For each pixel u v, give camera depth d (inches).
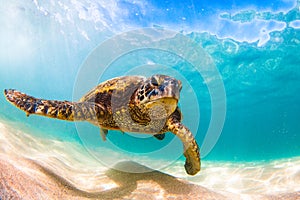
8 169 116.4
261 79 877.2
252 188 234.5
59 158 216.5
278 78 859.4
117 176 174.6
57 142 325.1
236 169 342.0
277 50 705.6
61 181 141.5
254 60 762.2
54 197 116.6
